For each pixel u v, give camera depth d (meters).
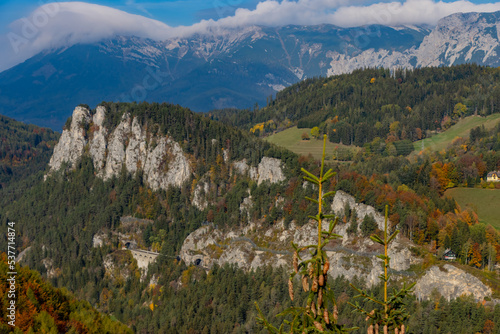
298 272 23.92
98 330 84.00
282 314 24.72
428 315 174.62
